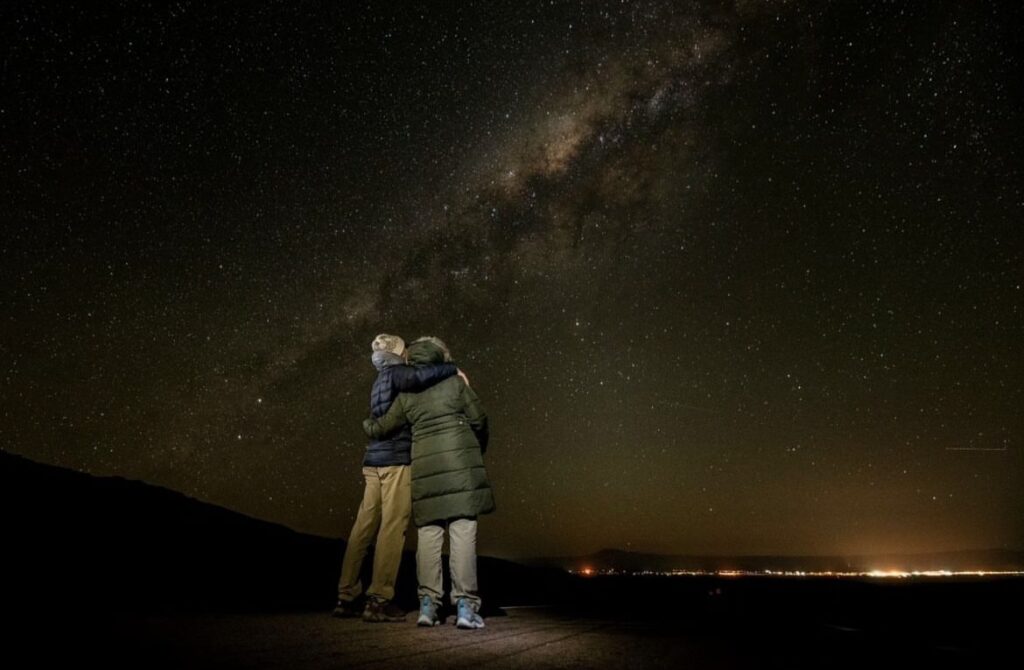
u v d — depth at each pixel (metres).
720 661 2.49
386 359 4.11
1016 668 2.39
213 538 6.43
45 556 4.42
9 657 1.90
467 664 2.31
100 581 4.11
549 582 7.17
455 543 3.53
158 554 5.30
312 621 3.44
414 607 4.65
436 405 3.71
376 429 3.84
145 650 2.20
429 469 3.58
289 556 6.57
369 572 5.51
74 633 2.44
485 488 3.60
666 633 3.32
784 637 3.16
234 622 3.19
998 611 4.15
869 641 3.04
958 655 2.66
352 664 2.20
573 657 2.53
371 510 3.93
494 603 5.27
